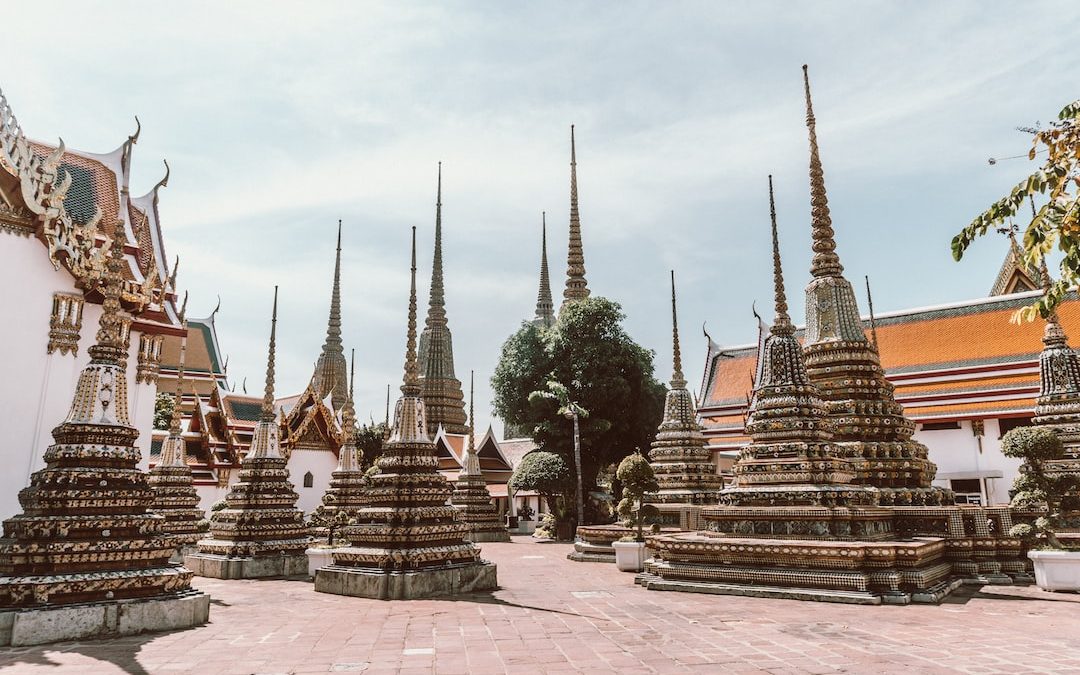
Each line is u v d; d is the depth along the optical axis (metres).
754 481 15.61
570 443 41.72
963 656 8.05
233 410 43.25
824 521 14.43
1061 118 6.49
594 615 11.34
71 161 22.27
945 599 13.22
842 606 12.29
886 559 12.96
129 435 11.08
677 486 27.23
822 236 21.00
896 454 18.16
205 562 19.09
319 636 9.58
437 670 7.46
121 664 7.91
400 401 16.00
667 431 28.27
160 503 21.31
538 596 13.97
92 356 11.27
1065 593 13.96
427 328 66.25
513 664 7.72
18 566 9.74
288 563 19.23
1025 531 16.12
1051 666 7.50
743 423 42.12
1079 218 6.17
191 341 55.69
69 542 9.89
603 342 43.03
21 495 10.60
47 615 9.28
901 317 40.38
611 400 42.09
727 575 14.28
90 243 15.79
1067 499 18.86
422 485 15.26
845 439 18.48
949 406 35.91
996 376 35.31
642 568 19.41
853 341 19.58
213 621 11.04
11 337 14.38
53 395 14.87
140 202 25.27
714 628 10.04
